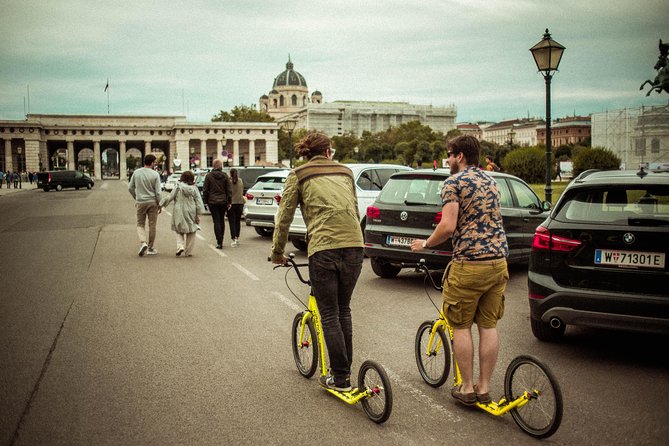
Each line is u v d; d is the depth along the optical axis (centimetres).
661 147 5538
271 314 707
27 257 1195
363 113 17612
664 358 546
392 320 684
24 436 374
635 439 376
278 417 407
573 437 379
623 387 468
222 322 668
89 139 11750
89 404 427
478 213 414
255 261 1152
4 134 10812
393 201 912
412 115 18038
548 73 1366
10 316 695
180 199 1202
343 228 435
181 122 11844
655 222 505
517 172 5103
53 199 3781
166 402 432
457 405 434
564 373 503
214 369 507
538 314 552
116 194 4441
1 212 2595
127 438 372
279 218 450
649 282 502
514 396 400
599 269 521
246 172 2083
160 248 1348
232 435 377
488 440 375
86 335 612
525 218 946
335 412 418
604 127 6028
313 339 473
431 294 839
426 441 372
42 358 535
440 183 884
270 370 506
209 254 1256
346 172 455
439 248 852
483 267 410
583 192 556
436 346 467
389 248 897
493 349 421
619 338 614
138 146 13650
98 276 974
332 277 435
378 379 402
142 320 676
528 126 19462
